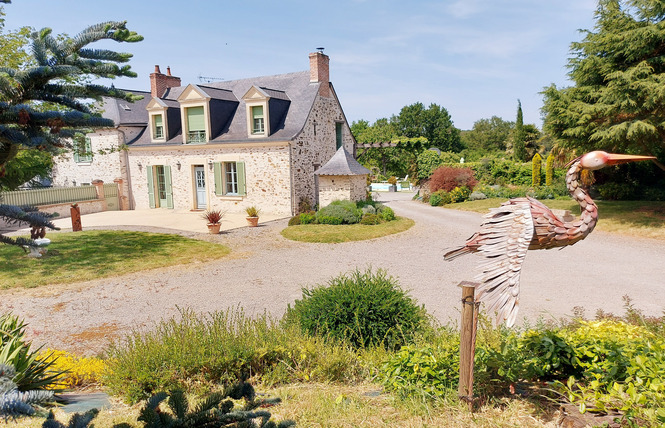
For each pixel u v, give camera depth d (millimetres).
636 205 20844
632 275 11586
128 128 27594
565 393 4184
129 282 11773
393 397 4734
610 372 4094
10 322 5301
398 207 28516
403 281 11594
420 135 72562
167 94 28406
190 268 13266
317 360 5777
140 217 23906
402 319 6754
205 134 24953
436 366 4762
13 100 2402
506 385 4648
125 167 27844
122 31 2480
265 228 20094
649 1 15969
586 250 14602
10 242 2377
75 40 2445
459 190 28719
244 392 1981
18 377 4289
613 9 17203
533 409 4137
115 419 4105
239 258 14555
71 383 5672
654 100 15234
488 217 3957
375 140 53188
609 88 16438
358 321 6535
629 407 3508
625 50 16359
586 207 3809
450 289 10812
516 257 3643
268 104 23312
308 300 7160
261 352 5645
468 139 85312
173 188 26656
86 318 9094
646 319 6711
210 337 5750
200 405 1861
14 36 18328
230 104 26031
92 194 26391
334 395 5004
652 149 19656
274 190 23484
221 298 10406
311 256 14781
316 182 25156
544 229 3842
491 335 5449
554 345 4629
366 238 17641
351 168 21703
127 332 8328
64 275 12258
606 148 18766
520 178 32406
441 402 4387
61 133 2617
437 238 17547
